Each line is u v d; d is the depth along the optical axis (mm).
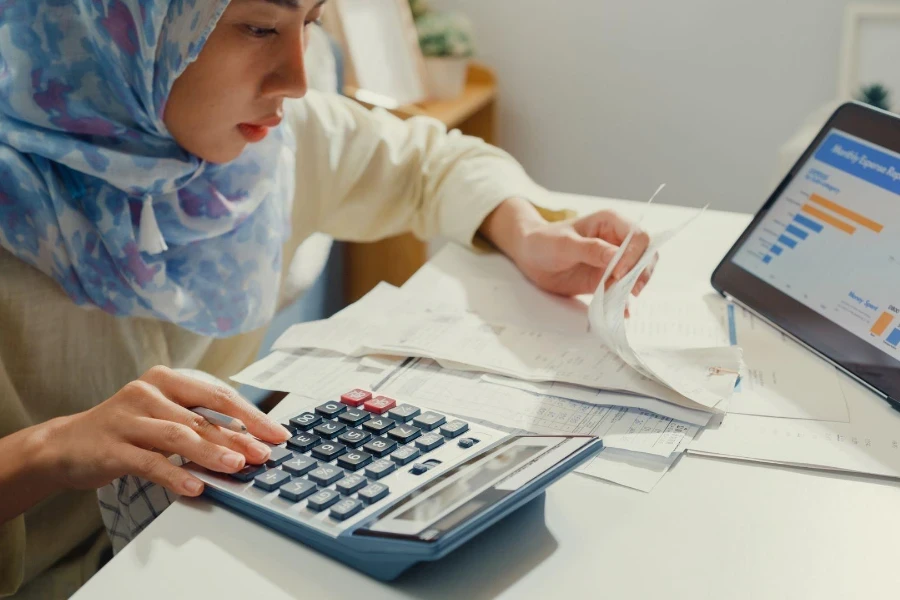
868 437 602
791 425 618
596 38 1970
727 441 598
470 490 497
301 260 1300
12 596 812
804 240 782
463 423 578
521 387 672
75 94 809
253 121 814
